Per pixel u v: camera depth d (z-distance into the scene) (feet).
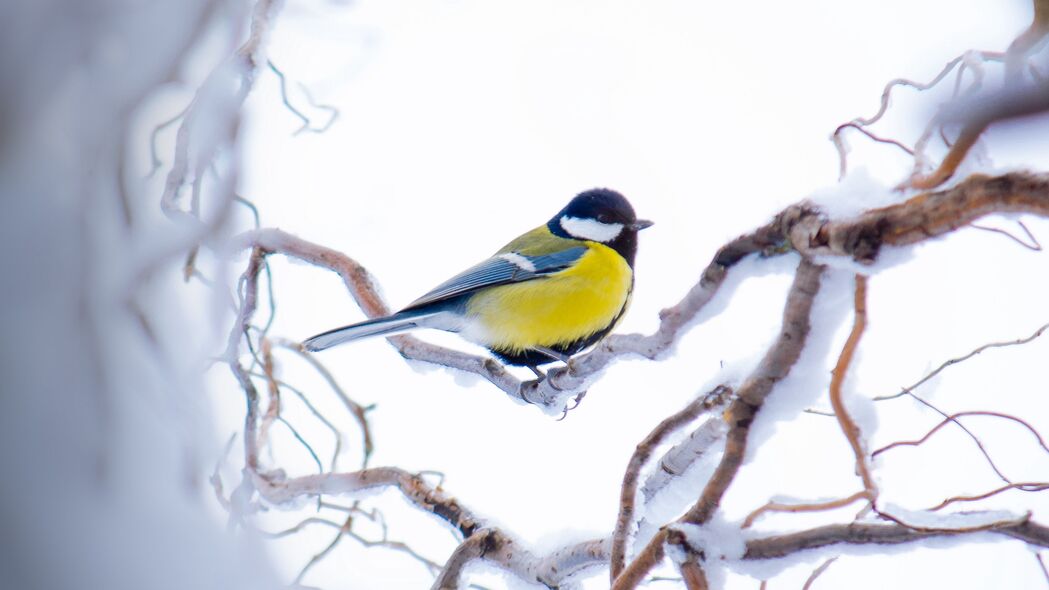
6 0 7.70
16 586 6.70
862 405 8.73
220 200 11.18
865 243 7.72
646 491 11.39
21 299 7.44
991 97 4.65
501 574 12.25
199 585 7.47
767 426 9.00
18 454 7.07
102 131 7.98
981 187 6.97
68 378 7.41
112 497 7.38
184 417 8.20
